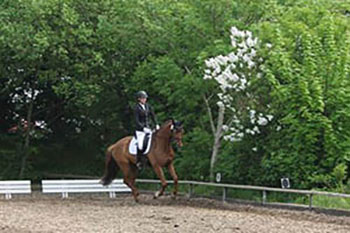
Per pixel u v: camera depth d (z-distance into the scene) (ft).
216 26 73.26
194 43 74.59
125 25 79.51
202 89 73.26
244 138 70.28
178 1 78.23
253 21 74.33
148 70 80.59
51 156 103.65
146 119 67.87
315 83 63.31
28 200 71.41
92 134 102.42
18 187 75.31
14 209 59.41
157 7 78.84
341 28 67.51
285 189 60.75
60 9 82.48
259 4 72.43
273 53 65.67
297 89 63.98
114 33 82.07
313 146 64.28
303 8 71.56
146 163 67.77
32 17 81.97
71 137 105.19
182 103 76.89
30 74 92.63
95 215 55.52
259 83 68.69
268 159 67.56
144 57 84.99
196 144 75.97
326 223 51.67
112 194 77.15
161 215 55.42
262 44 68.90
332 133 62.54
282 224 50.29
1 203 66.80
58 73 88.12
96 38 84.58
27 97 100.78
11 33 80.33
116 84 88.99
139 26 79.10
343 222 52.24
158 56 82.48
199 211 59.26
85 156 103.04
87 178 96.94
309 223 51.31
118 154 69.10
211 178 73.61
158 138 66.33
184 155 77.25
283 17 71.87
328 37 65.72
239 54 66.03
